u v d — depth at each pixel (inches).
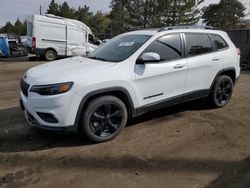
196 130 203.5
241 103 271.0
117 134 189.8
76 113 170.2
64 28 750.5
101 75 176.6
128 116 194.9
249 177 146.1
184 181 142.6
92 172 149.7
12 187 137.0
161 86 204.5
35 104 169.8
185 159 163.2
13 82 400.5
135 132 199.2
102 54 211.8
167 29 216.1
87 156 165.8
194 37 229.0
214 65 237.3
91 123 177.3
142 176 146.5
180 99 219.6
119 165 156.6
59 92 165.2
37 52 730.2
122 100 190.4
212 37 244.1
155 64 199.5
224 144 182.4
